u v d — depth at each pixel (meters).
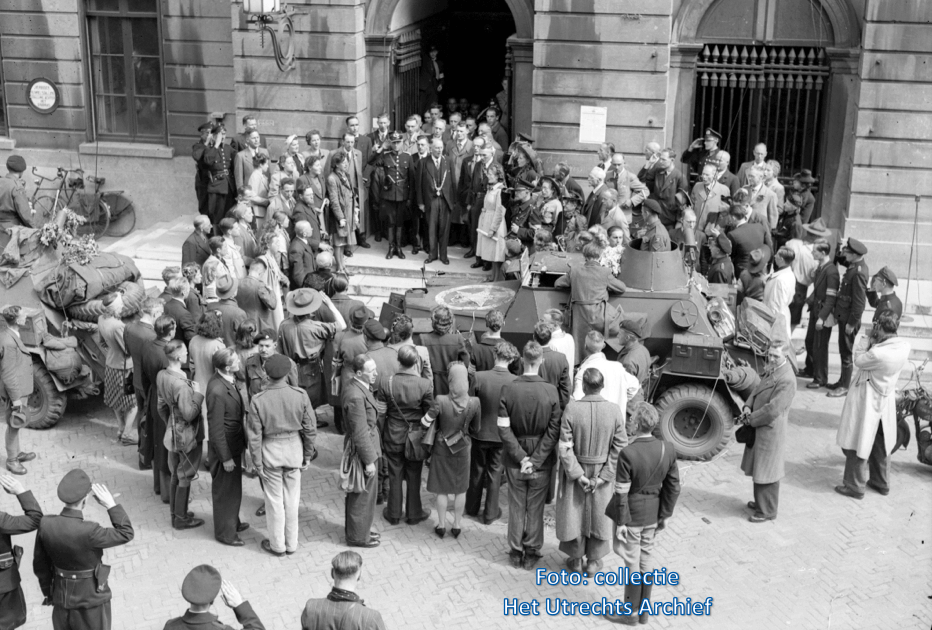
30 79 19.66
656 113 16.86
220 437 9.75
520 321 11.90
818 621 9.05
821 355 13.59
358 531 10.05
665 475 8.87
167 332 10.72
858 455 10.88
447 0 21.92
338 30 17.30
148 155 19.59
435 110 18.08
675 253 12.24
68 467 11.66
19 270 12.49
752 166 15.66
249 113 17.95
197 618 6.96
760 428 10.38
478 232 15.62
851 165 16.56
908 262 16.39
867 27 15.73
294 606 9.21
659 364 11.88
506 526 10.62
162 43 19.11
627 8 16.44
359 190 16.75
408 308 12.45
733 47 17.50
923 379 13.87
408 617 9.06
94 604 8.11
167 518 10.67
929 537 10.37
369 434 9.73
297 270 13.95
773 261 15.16
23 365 11.36
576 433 9.30
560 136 17.25
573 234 14.42
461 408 9.88
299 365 11.80
